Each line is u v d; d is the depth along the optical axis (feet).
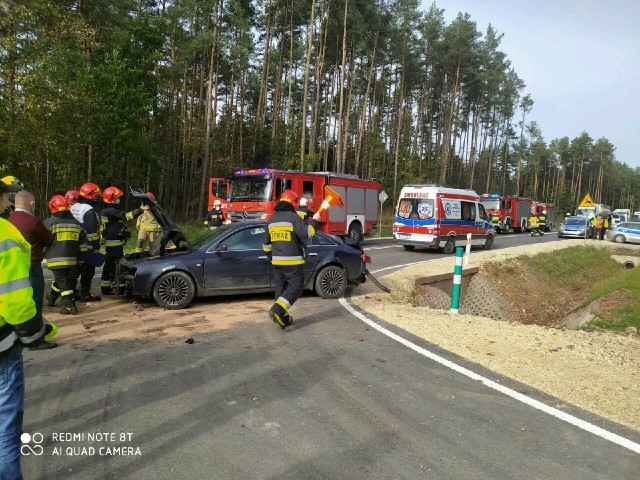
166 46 100.42
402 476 10.76
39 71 57.57
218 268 27.96
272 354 19.27
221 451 11.69
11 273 8.02
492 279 52.31
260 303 29.04
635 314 35.70
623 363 19.89
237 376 16.75
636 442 12.68
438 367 18.20
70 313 25.12
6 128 55.83
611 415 14.37
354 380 16.61
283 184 58.03
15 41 56.49
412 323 25.16
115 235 29.89
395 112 195.72
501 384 16.61
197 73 139.23
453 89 182.39
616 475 11.03
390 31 135.95
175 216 118.21
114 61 70.54
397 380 16.71
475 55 179.83
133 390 15.33
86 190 27.58
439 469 11.08
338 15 122.31
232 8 105.19
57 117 60.03
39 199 69.92
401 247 75.77
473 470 11.08
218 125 140.26
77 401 14.43
